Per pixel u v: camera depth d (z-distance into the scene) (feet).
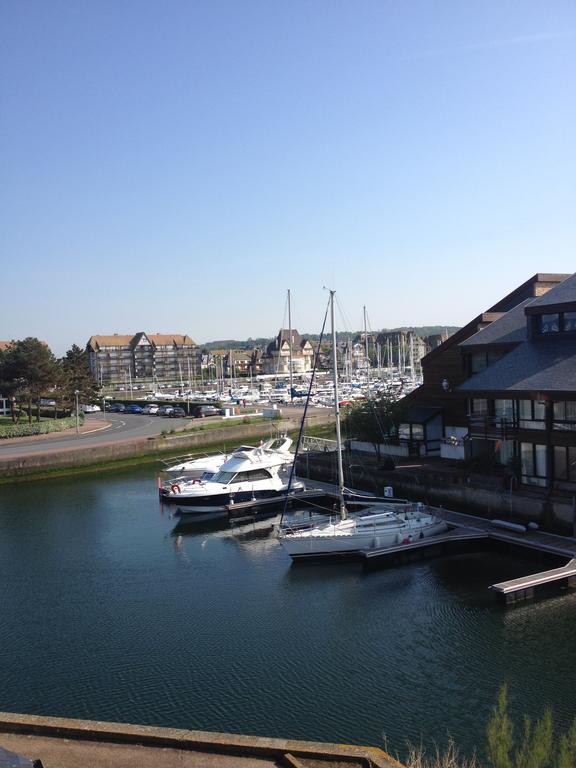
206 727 54.95
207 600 82.94
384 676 61.98
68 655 69.15
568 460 98.43
